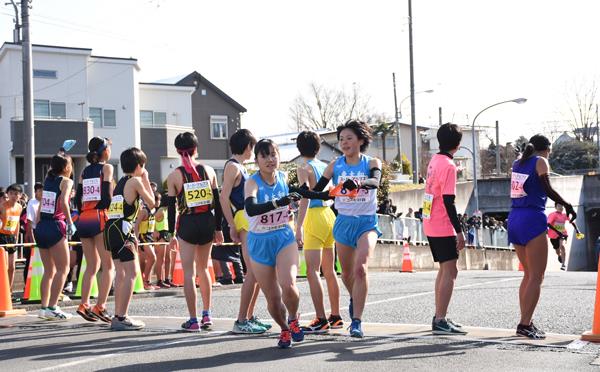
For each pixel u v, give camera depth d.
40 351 10.95
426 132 106.75
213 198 12.66
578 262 75.81
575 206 74.38
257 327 12.22
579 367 8.95
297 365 9.36
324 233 12.19
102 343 11.51
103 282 14.20
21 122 53.78
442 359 9.56
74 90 57.34
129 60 59.94
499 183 71.50
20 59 54.53
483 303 16.34
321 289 12.24
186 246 12.56
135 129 60.28
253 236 10.53
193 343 11.23
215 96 71.81
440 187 11.44
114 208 13.12
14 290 23.94
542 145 11.37
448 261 11.53
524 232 11.13
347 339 11.25
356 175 11.55
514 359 9.48
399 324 12.99
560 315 13.94
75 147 54.78
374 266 37.38
